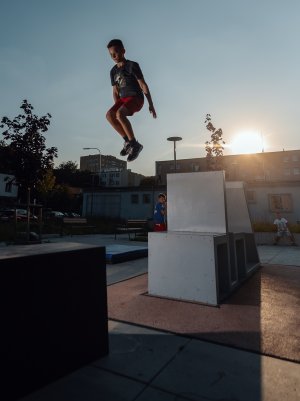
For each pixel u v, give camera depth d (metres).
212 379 2.17
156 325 3.25
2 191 43.56
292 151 59.78
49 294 2.13
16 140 10.70
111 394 1.98
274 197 22.20
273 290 4.79
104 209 30.78
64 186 50.81
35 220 23.39
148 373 2.25
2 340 1.84
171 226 5.36
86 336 2.40
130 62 3.28
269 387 2.06
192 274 4.18
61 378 2.17
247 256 7.05
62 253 2.25
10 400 1.86
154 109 3.36
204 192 5.11
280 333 3.03
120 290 4.73
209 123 16.00
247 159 60.12
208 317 3.51
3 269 1.87
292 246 11.94
